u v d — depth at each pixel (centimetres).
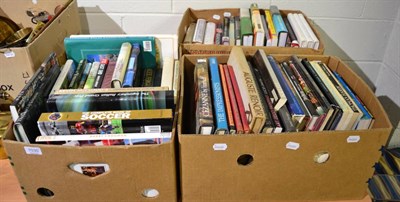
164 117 69
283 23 112
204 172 73
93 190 74
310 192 79
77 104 73
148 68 104
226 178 75
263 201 80
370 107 82
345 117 78
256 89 80
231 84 87
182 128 77
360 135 69
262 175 75
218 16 126
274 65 94
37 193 75
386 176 111
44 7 116
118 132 70
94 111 72
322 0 130
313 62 99
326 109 77
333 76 92
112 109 73
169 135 70
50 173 71
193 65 101
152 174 71
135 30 137
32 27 114
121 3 129
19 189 85
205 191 77
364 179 78
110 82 86
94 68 94
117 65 88
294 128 72
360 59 146
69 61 95
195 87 89
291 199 80
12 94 89
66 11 108
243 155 78
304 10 132
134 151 67
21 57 83
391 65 138
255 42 106
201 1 129
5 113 89
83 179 72
